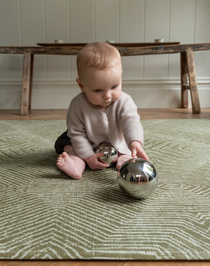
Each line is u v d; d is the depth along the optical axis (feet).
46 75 7.82
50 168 2.70
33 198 2.01
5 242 1.48
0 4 7.41
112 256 1.39
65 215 1.76
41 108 7.98
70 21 7.55
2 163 2.87
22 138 4.00
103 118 2.60
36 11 7.48
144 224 1.65
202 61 7.72
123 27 7.62
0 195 2.06
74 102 2.70
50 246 1.45
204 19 7.52
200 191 2.13
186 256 1.38
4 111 7.38
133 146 2.36
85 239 1.51
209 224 1.65
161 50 6.31
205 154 3.13
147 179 1.91
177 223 1.67
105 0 7.45
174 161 2.89
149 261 1.38
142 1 7.46
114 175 2.52
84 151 2.59
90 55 2.17
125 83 7.86
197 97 6.53
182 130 4.49
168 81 7.84
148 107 7.98
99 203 1.93
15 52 6.35
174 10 7.49
